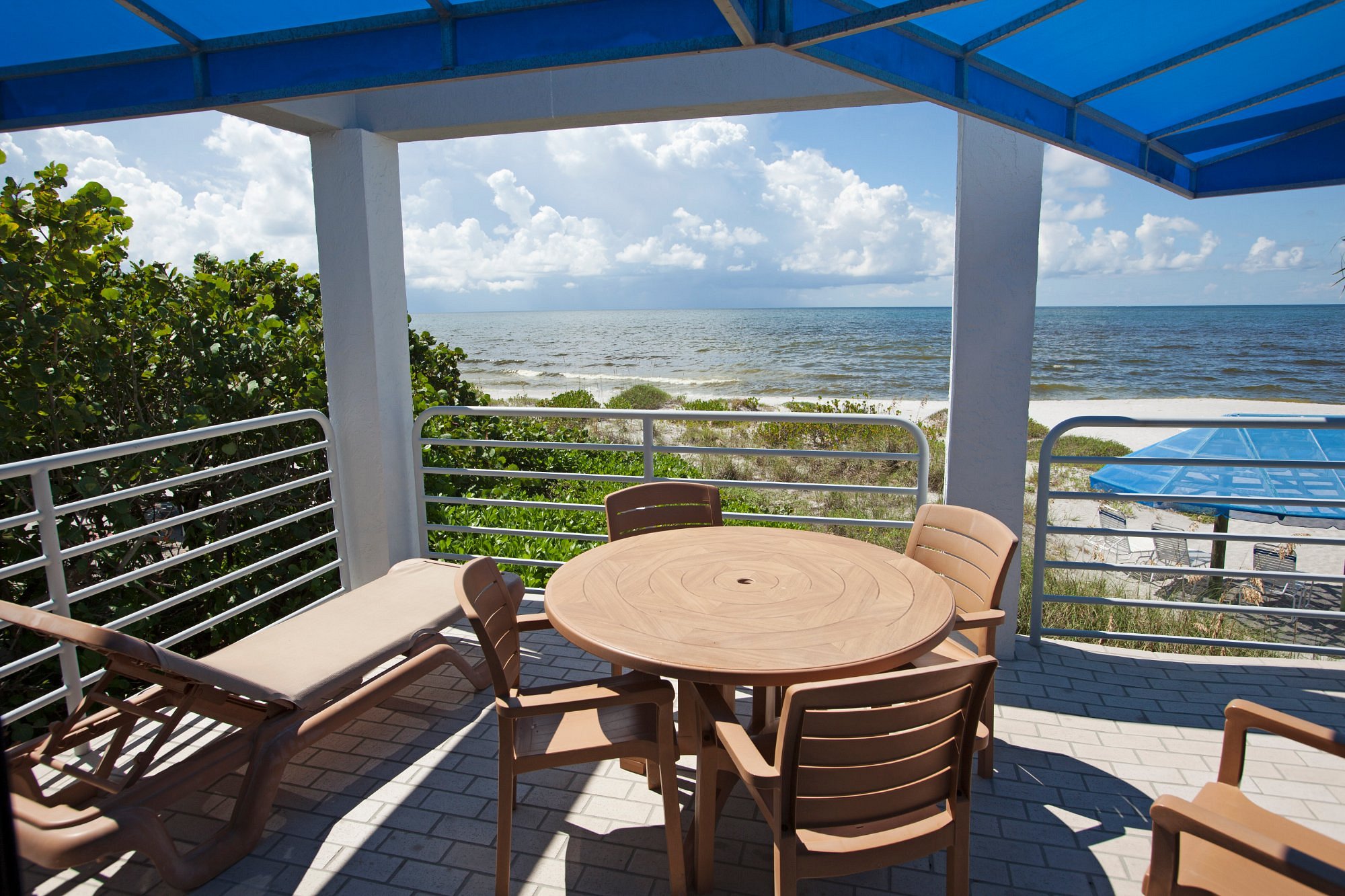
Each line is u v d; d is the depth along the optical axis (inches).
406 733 131.3
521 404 1453.0
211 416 225.6
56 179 194.5
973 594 113.4
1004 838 104.0
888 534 367.6
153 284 219.3
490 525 295.1
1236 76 131.6
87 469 198.2
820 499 451.2
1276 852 57.8
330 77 107.4
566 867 98.5
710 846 92.0
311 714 110.2
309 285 310.2
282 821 108.5
